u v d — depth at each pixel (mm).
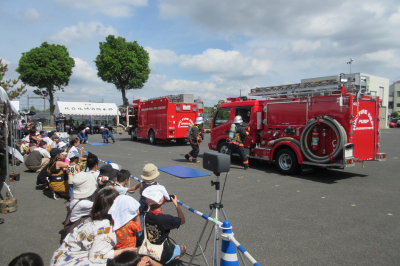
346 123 7324
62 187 5965
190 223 4641
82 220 3695
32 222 4777
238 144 9336
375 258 3455
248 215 5000
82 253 2627
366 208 5367
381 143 17969
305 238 4031
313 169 8797
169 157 12328
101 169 4824
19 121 17844
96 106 30641
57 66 35531
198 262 3418
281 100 8758
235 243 2455
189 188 6898
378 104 8055
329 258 3459
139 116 19734
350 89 7727
